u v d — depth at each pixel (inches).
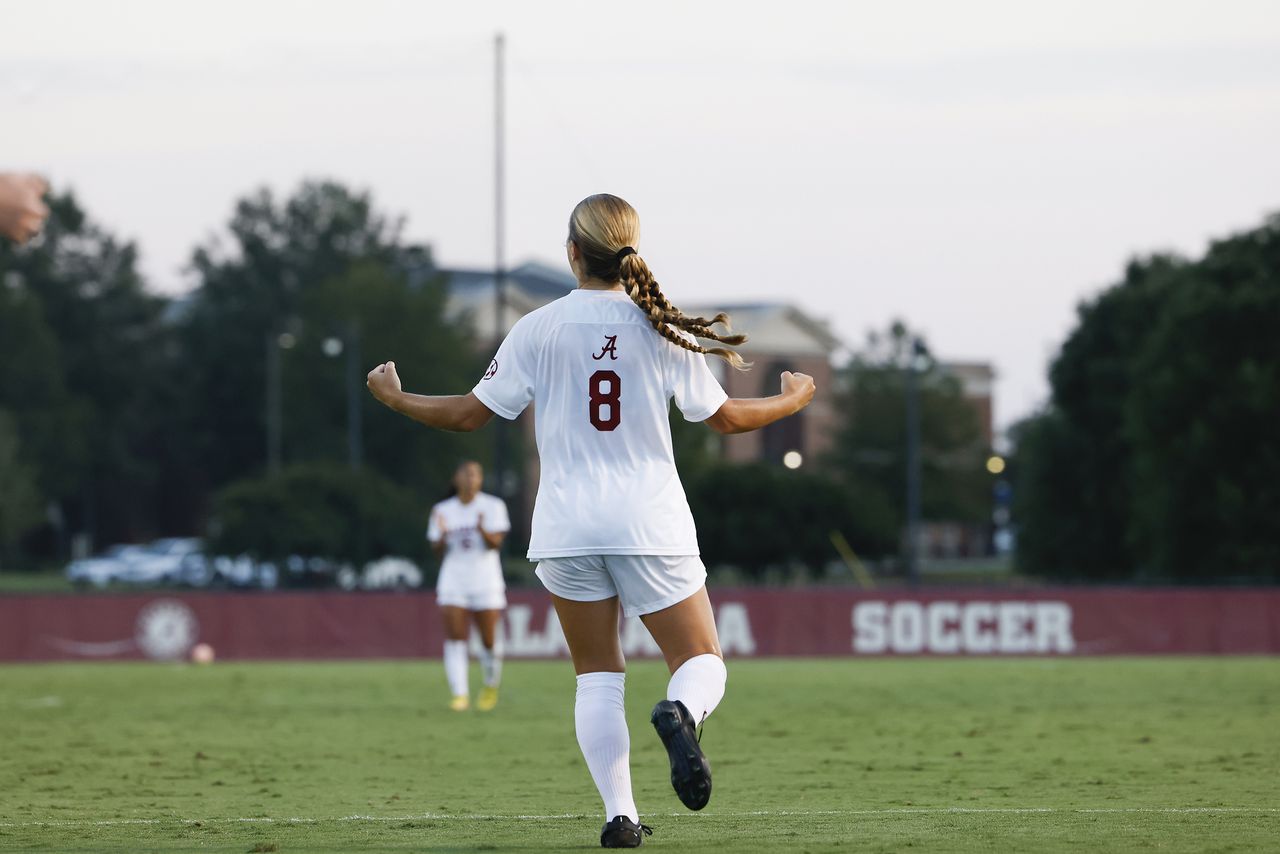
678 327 634.2
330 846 695.1
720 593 2908.5
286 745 1360.7
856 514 5032.0
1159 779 1023.0
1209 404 4739.2
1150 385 4911.4
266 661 2869.1
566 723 1592.0
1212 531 4753.9
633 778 1080.2
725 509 5007.4
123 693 2063.2
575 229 649.0
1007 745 1314.0
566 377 633.6
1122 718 1604.3
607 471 629.6
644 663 2783.0
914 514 5118.1
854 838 701.9
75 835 759.7
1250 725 1507.1
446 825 790.5
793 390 663.8
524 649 2824.8
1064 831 729.6
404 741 1396.4
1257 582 3848.4
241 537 5713.6
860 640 2903.5
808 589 2920.8
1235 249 5049.2
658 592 626.8
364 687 2175.2
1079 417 6023.6
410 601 2898.6
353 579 5762.8
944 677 2349.9
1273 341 4771.2
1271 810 826.8
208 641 2859.3
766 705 1825.8
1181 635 2896.2
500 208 3703.3
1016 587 2915.8
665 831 745.0
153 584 5999.0
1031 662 2751.0
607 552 621.9
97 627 2834.6
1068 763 1147.3
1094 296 6112.2
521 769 1151.6
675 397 642.8
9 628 2812.5
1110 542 5861.2
